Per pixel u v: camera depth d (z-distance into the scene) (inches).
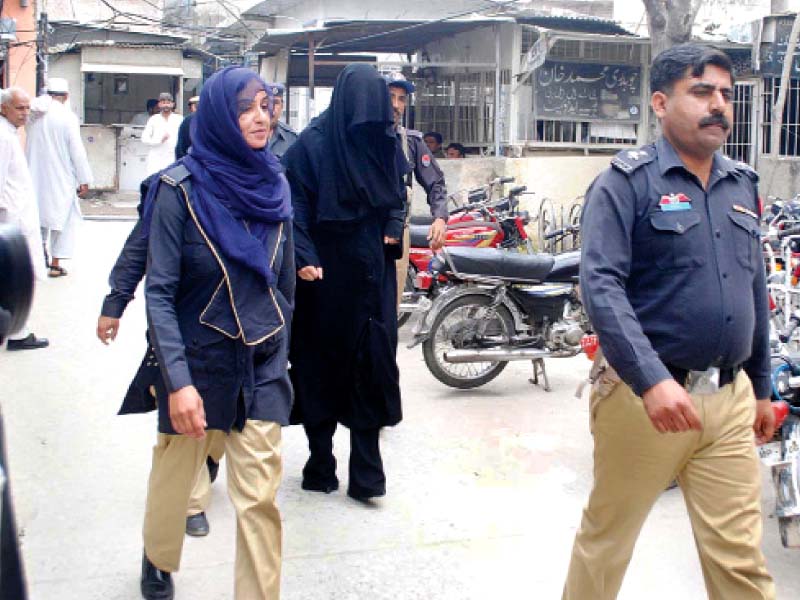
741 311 112.5
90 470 197.6
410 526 173.5
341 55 725.9
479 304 256.4
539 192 570.9
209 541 166.9
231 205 127.5
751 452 113.3
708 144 110.8
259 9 958.4
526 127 594.6
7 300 73.0
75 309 352.2
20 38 717.9
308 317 179.0
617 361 106.9
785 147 593.9
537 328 261.7
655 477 113.7
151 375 129.6
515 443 219.8
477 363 280.8
